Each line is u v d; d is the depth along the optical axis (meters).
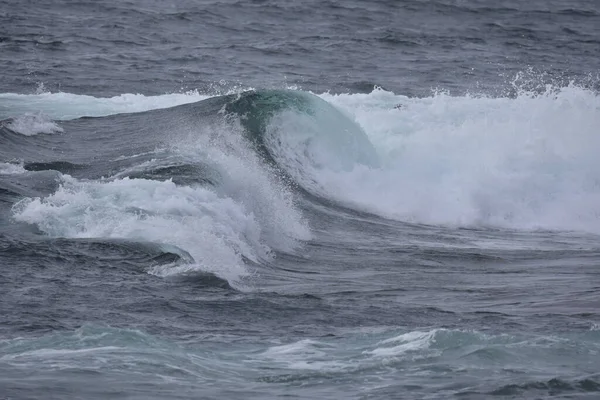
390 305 50.91
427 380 37.12
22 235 55.56
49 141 84.00
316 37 163.00
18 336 40.34
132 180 64.81
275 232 67.75
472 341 41.69
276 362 39.12
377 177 85.31
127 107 105.44
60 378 35.12
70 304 45.75
